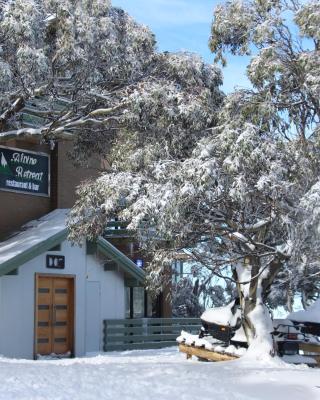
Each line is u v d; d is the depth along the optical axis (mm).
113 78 18516
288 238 14078
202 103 17016
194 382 10891
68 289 21109
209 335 17188
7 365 12984
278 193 13438
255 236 15344
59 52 16859
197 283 32688
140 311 24781
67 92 18422
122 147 17078
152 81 18266
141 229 15062
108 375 11391
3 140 19078
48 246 20016
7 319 19078
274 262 15031
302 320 17109
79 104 18984
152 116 17000
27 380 10328
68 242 20984
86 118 19062
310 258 14289
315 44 14906
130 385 10367
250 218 14789
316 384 10867
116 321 22438
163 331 23938
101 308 22156
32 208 22625
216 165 13555
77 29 17062
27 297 19703
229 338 16547
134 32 18438
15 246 19859
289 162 13930
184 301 33031
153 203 14141
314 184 13680
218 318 16953
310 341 16297
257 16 15750
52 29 17312
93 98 18688
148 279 15930
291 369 12992
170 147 16594
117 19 18453
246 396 9836
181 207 13680
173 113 16656
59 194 23281
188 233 14578
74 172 23828
